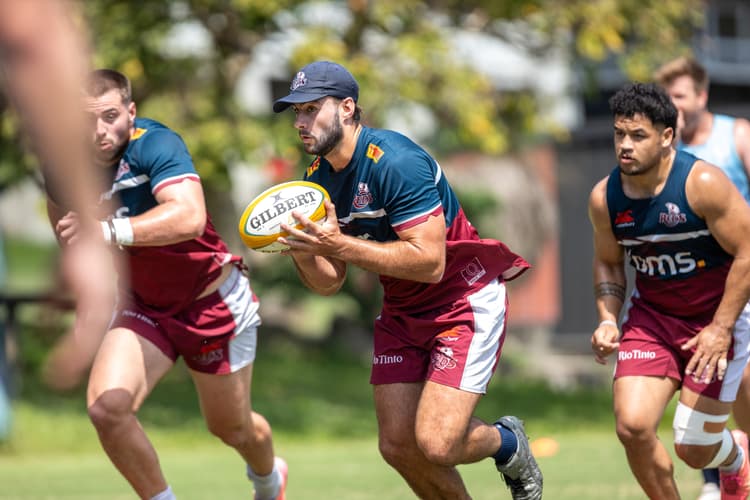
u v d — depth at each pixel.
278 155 45.34
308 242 14.68
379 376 16.16
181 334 17.20
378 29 47.75
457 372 15.54
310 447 42.50
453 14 50.88
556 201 56.59
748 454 18.61
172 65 46.88
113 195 16.94
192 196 16.39
